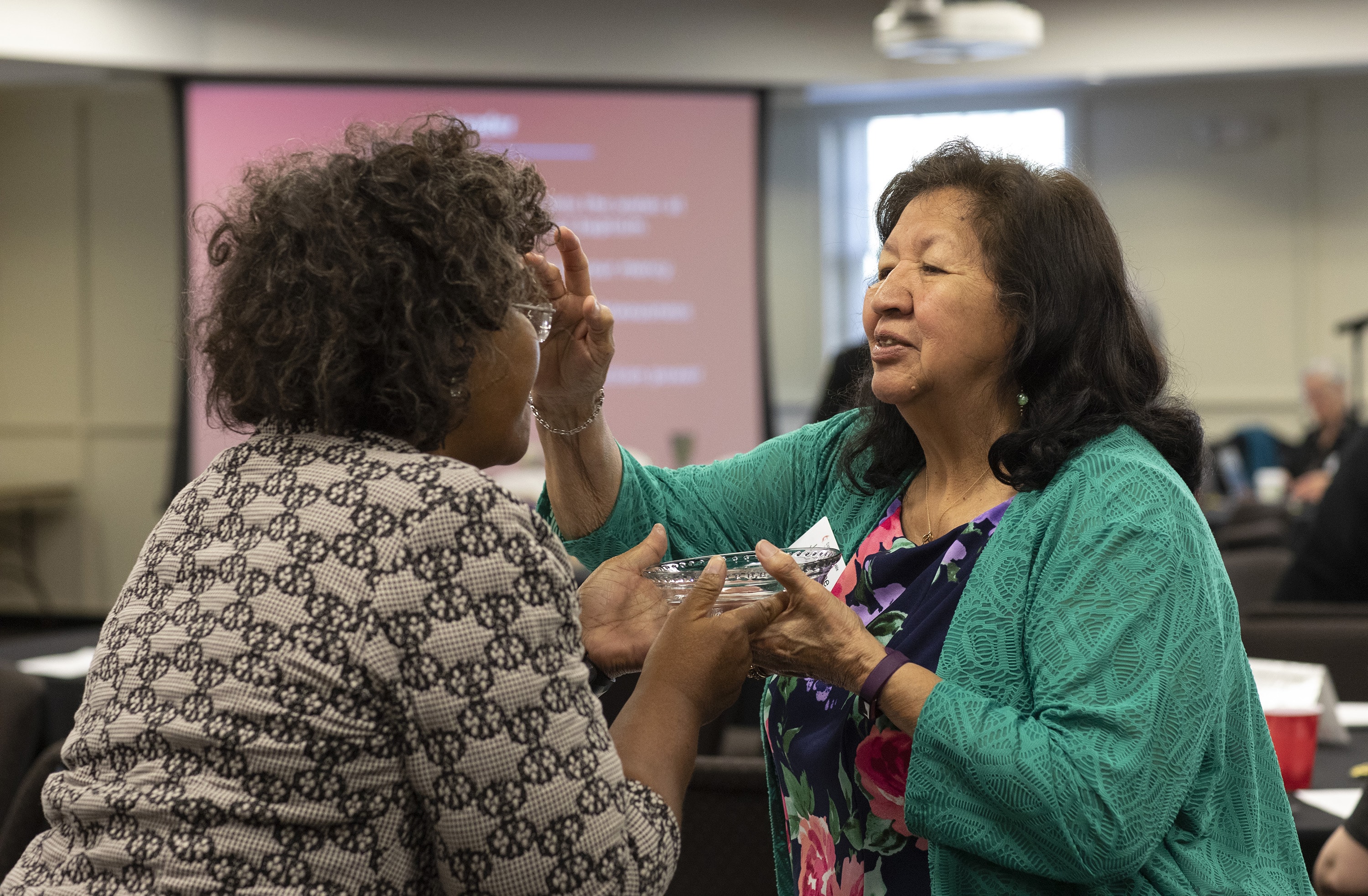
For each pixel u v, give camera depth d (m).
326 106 6.40
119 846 0.83
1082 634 0.99
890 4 6.72
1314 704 1.90
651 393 6.80
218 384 0.95
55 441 8.15
